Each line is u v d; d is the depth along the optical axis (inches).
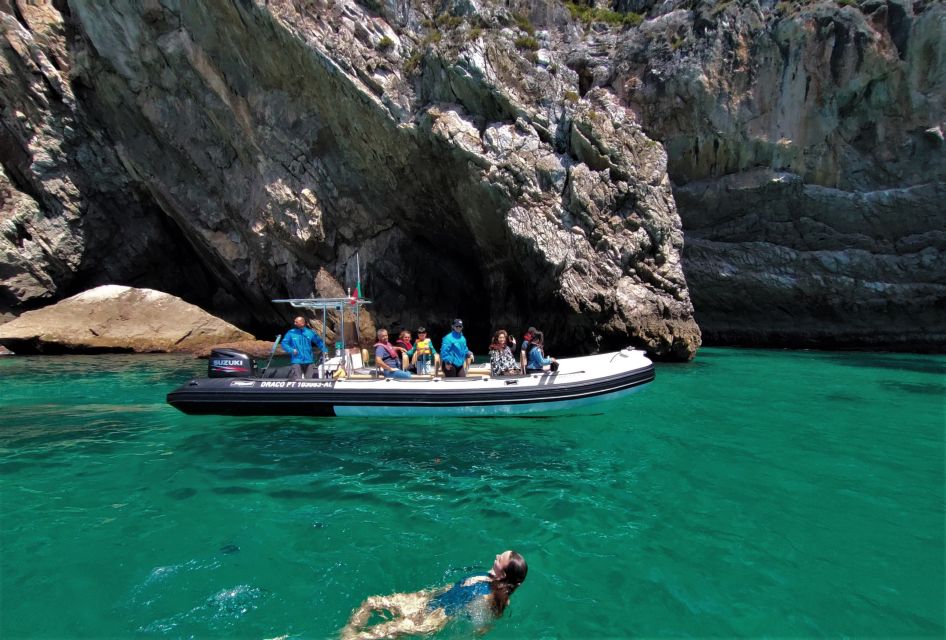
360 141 631.8
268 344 649.0
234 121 666.2
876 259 652.7
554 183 556.4
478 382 287.7
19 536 156.4
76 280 781.9
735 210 686.5
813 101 610.2
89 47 678.5
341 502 182.1
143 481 201.2
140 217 803.4
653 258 559.8
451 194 625.9
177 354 606.5
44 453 235.0
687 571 139.8
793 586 133.3
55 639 111.2
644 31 664.4
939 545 153.8
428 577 135.6
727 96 625.3
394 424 283.1
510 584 118.3
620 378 305.9
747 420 297.3
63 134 731.4
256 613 120.6
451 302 756.6
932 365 528.7
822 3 582.2
